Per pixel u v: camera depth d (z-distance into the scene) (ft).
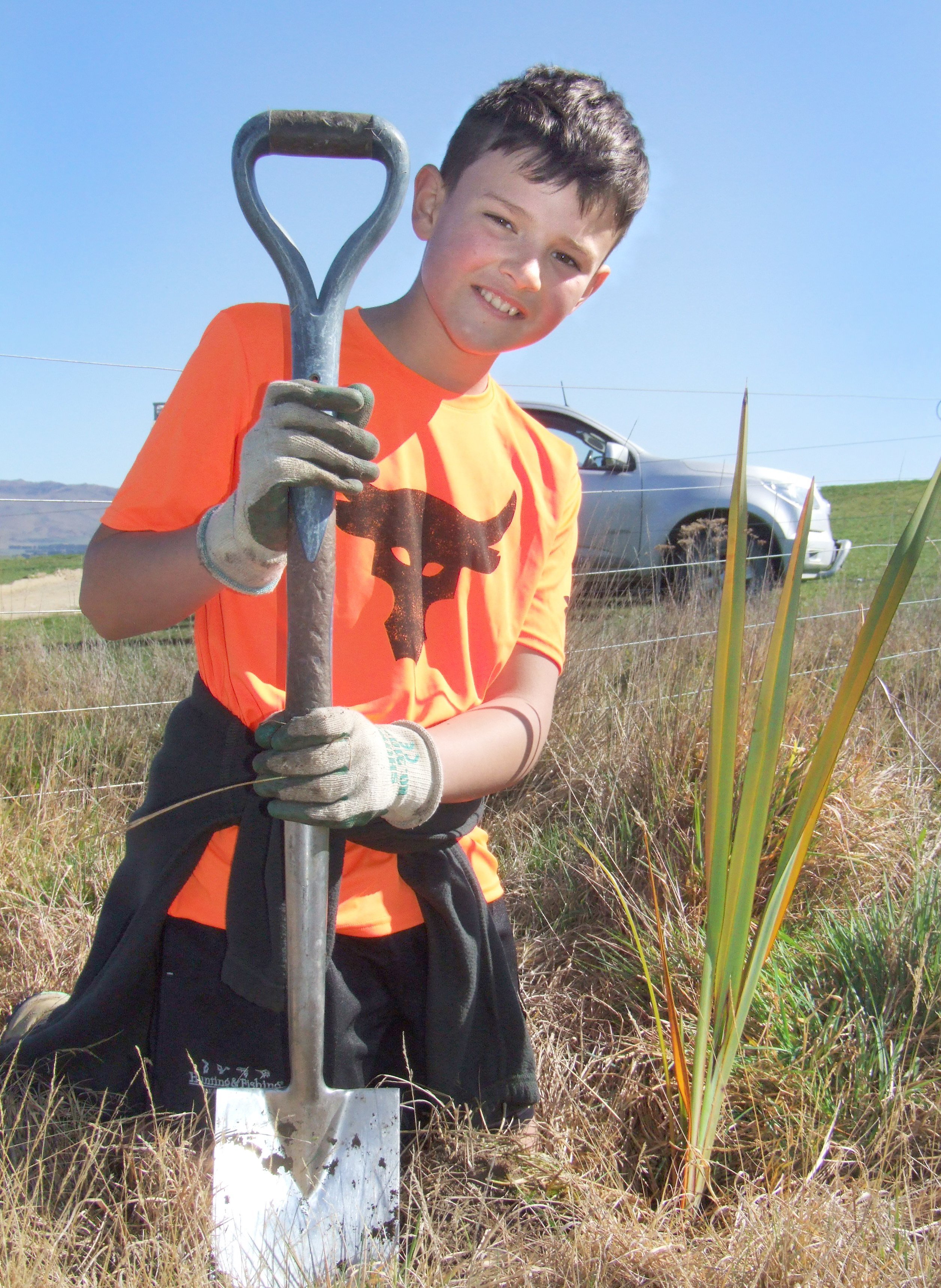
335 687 4.87
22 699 12.25
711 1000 5.52
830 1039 6.49
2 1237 4.14
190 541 4.32
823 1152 5.38
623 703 11.53
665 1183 5.57
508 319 4.76
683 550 19.84
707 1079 5.80
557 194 4.48
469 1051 5.35
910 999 6.97
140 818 4.79
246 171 4.15
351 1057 5.03
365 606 4.87
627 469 21.83
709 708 10.40
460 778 4.82
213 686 4.97
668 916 7.64
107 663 13.87
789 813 9.00
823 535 21.71
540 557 5.63
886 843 9.30
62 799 9.84
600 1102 6.11
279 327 4.84
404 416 5.01
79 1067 5.17
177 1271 4.23
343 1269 4.41
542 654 5.73
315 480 3.73
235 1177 4.53
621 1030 6.89
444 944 5.14
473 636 5.32
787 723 10.32
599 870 8.52
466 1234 4.81
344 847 4.76
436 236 4.75
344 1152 4.65
